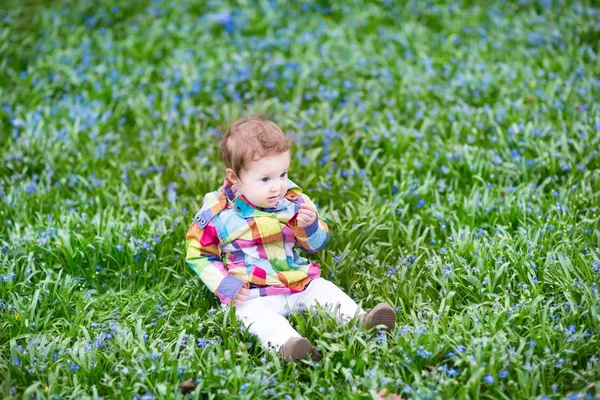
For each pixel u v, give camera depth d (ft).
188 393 12.60
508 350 12.64
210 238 14.58
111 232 16.93
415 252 16.12
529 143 19.99
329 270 15.66
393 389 12.39
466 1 29.76
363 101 23.54
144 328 14.42
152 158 20.48
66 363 13.12
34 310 14.74
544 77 24.11
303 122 22.07
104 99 24.14
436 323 13.48
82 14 29.27
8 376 12.60
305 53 26.30
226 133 14.33
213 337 13.91
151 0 30.27
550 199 17.72
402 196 18.34
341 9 29.60
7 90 24.68
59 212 18.25
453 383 12.21
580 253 15.47
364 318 13.60
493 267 15.24
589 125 20.70
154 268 16.29
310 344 12.98
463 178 19.47
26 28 28.12
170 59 26.04
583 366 12.96
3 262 16.05
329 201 18.71
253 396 12.24
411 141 21.12
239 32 28.12
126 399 12.39
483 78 23.75
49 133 21.93
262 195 13.96
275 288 14.29
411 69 24.84
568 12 27.45
